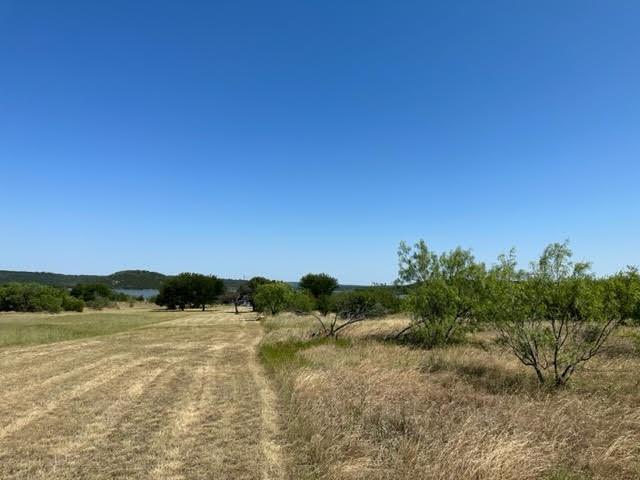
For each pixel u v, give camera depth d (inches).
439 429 325.4
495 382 504.1
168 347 964.0
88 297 4382.4
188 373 634.8
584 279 488.1
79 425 383.9
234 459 308.0
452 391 459.5
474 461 253.8
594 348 515.5
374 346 832.3
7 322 1942.7
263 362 729.0
